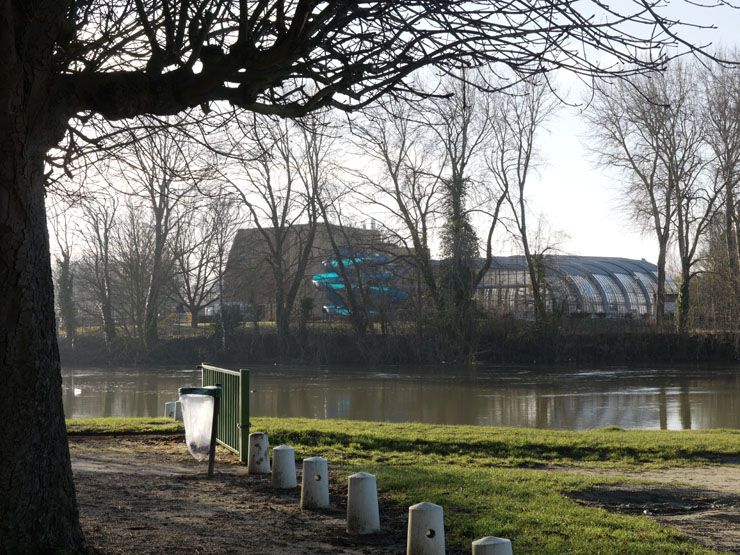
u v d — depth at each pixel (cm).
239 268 5956
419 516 735
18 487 604
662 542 842
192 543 781
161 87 693
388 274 5494
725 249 5594
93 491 1054
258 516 943
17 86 594
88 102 662
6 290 603
